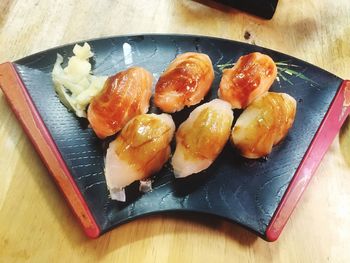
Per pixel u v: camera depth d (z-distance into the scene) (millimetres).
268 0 329
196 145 236
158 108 265
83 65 271
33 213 240
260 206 243
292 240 249
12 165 253
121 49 289
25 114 254
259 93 261
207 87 267
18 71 268
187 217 247
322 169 272
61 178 237
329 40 334
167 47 294
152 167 238
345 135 284
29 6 316
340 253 248
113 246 236
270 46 325
